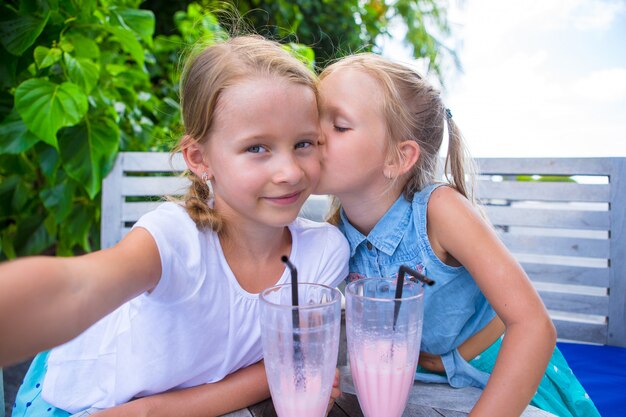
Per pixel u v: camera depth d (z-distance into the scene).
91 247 2.79
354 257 1.18
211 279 0.86
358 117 0.97
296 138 0.79
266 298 0.71
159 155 1.94
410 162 1.05
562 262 3.21
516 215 1.95
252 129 0.76
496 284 0.90
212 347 0.88
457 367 1.07
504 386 0.80
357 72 1.00
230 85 0.77
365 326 0.69
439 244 1.03
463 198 1.03
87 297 0.56
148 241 0.75
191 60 0.90
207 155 0.86
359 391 0.73
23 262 0.51
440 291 1.07
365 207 1.09
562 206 3.53
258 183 0.79
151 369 0.86
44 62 1.94
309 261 0.99
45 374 1.11
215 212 0.90
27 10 1.97
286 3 3.80
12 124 1.93
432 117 1.12
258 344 0.94
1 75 1.98
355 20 4.32
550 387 1.24
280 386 0.67
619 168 1.81
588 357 1.75
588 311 1.87
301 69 0.83
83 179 1.94
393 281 0.78
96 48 2.12
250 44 0.87
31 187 2.42
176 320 0.83
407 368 0.70
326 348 0.66
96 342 1.04
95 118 2.05
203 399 0.84
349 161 0.99
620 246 1.82
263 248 0.93
